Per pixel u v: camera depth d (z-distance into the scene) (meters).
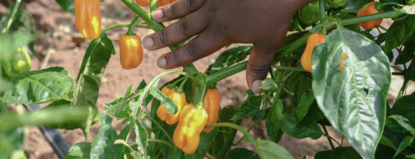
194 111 0.48
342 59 0.42
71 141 1.04
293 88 0.65
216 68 0.63
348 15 0.57
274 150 0.49
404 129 0.48
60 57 1.32
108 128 0.46
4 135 0.17
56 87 0.47
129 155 0.59
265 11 0.45
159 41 0.50
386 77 0.41
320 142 1.09
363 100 0.41
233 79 1.31
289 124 0.61
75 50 1.36
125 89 1.23
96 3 0.48
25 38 0.16
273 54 0.48
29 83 0.47
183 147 0.49
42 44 1.35
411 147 0.50
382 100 0.41
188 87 0.61
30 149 1.00
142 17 0.50
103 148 0.46
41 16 1.46
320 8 0.46
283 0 0.44
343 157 0.61
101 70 0.57
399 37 0.51
